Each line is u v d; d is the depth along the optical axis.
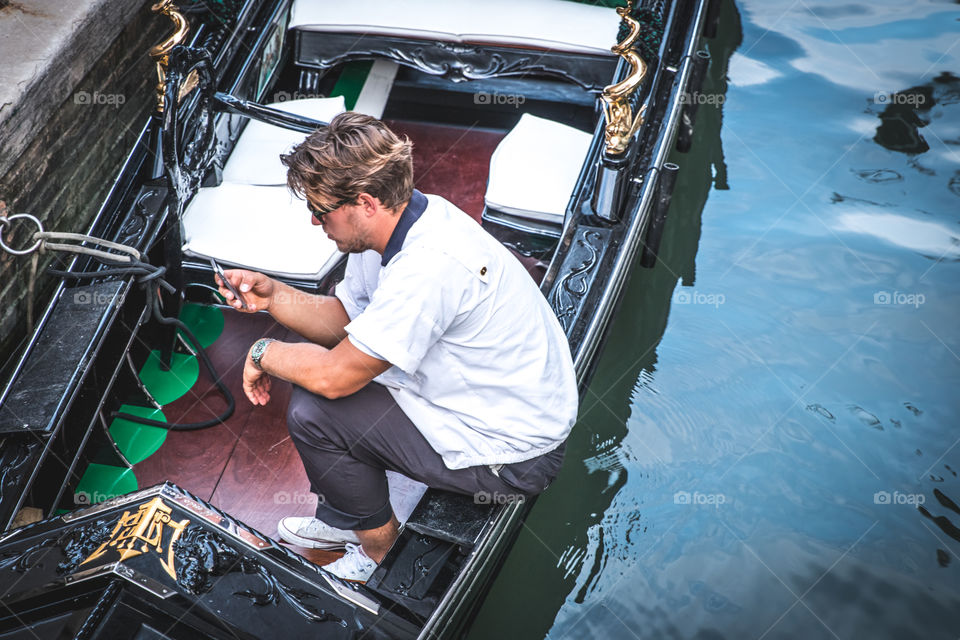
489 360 2.06
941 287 4.17
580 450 3.38
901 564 3.12
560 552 3.06
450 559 2.20
